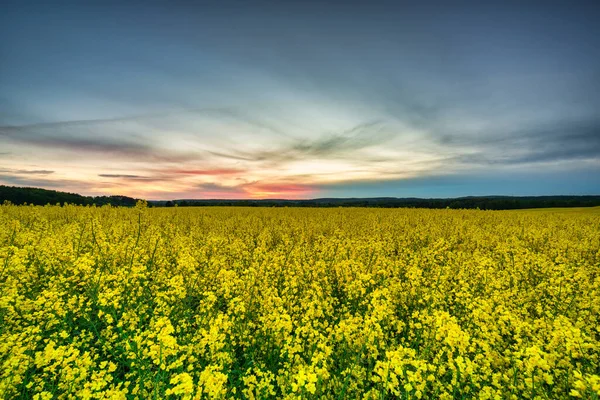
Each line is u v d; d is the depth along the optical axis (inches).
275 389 168.4
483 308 214.1
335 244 478.3
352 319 188.9
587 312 230.5
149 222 664.4
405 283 299.7
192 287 268.2
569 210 1745.8
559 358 158.1
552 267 349.4
